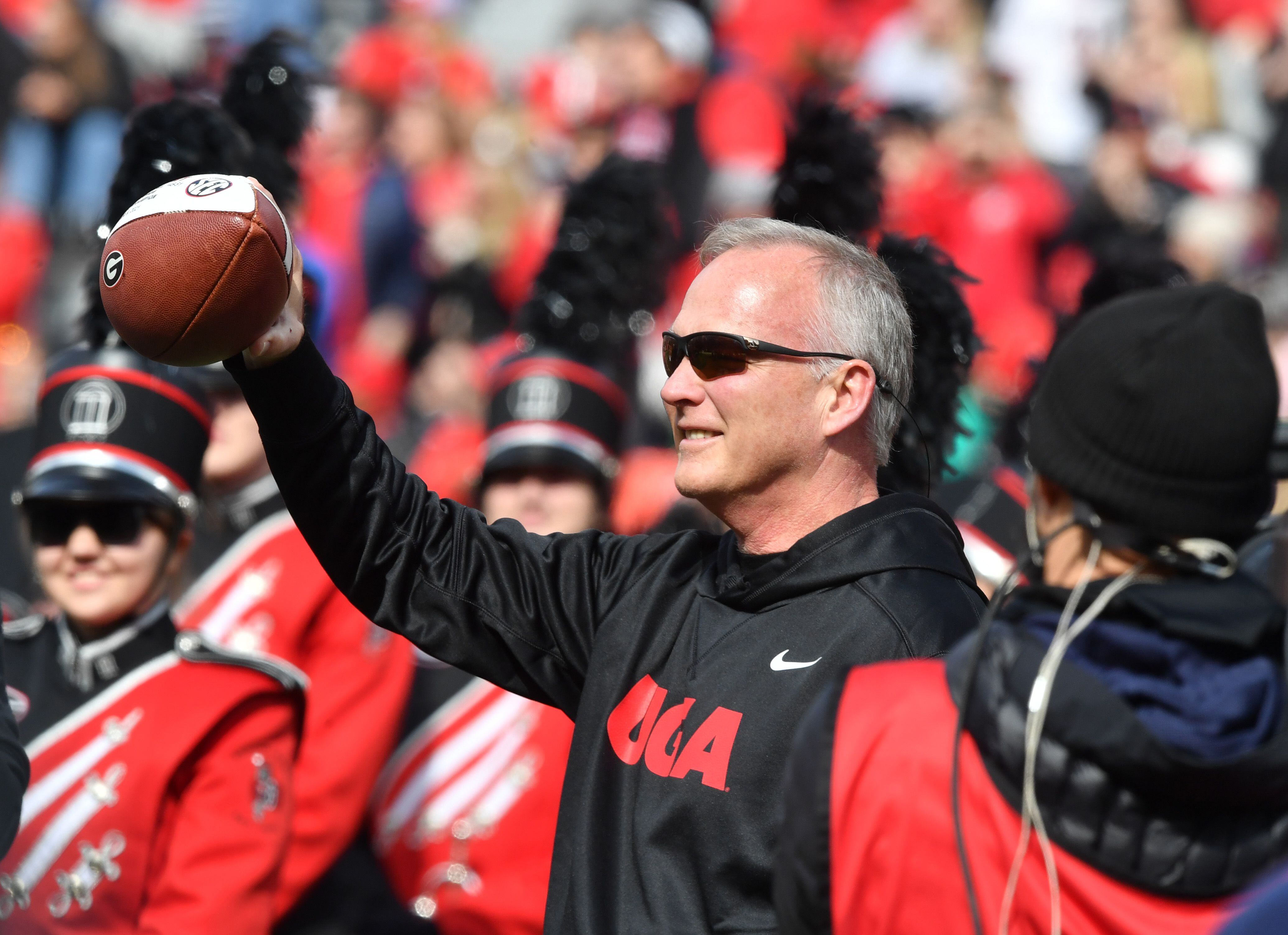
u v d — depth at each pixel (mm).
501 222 30359
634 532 15805
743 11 35219
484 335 26891
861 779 6305
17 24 34688
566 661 8891
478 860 13734
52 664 11656
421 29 36062
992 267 28312
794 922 6441
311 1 38094
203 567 14250
